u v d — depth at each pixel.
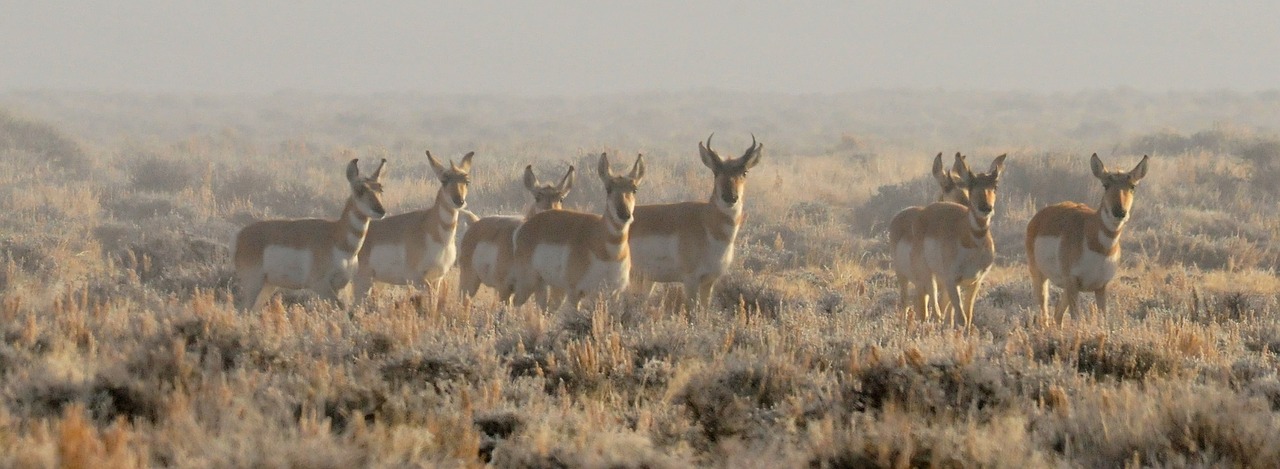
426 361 23.86
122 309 30.56
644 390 23.58
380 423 18.77
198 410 19.56
